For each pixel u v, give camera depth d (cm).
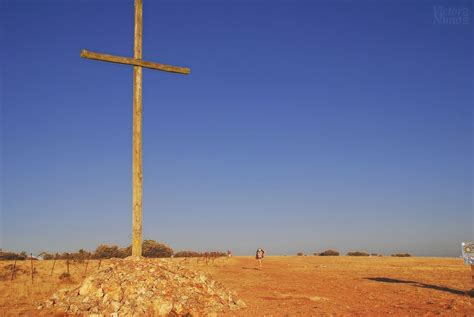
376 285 2506
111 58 1684
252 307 1603
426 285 2506
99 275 1542
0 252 5147
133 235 1662
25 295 1864
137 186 1672
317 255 10481
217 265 4688
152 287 1460
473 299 1875
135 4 1761
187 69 1823
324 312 1507
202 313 1424
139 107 1711
